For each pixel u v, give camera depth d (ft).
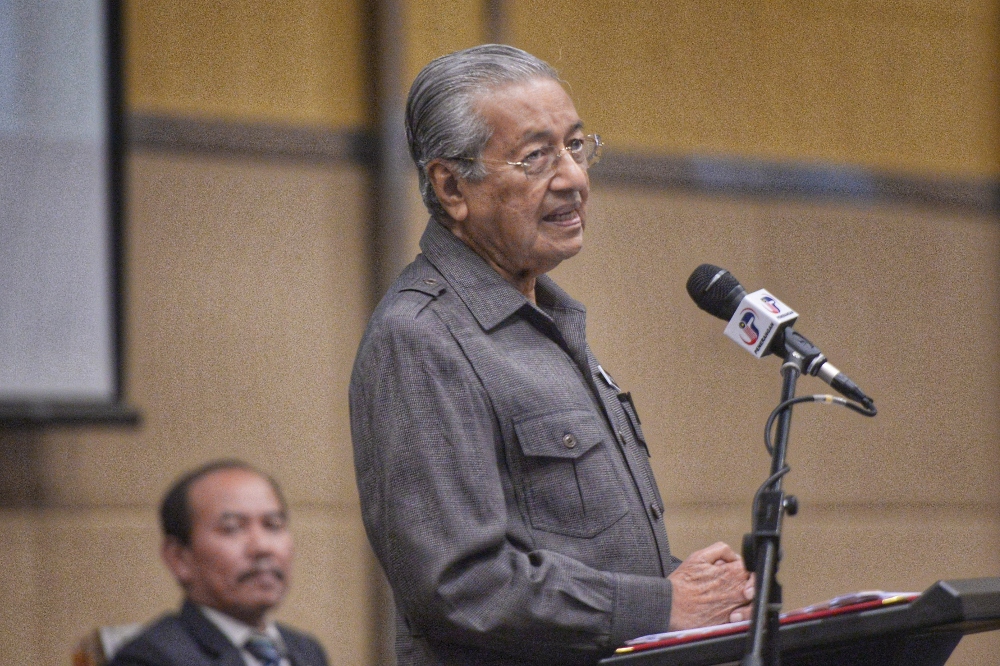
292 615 33.47
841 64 42.50
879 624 9.78
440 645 12.34
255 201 34.37
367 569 34.50
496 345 13.15
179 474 32.68
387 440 12.32
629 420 14.34
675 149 39.83
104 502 31.89
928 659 11.43
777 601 10.55
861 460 41.86
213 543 18.39
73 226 28.07
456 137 13.51
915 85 43.62
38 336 27.55
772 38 41.45
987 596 9.34
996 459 43.80
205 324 33.53
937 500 42.75
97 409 27.71
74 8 28.22
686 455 39.09
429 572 11.73
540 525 12.53
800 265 41.37
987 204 44.50
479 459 12.22
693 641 10.69
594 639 11.81
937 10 44.14
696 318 39.73
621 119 39.09
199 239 33.63
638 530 12.96
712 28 40.57
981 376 43.93
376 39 35.58
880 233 42.75
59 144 27.96
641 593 12.07
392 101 35.35
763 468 40.01
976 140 44.50
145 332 32.81
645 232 39.32
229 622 18.34
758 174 40.88
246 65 34.53
